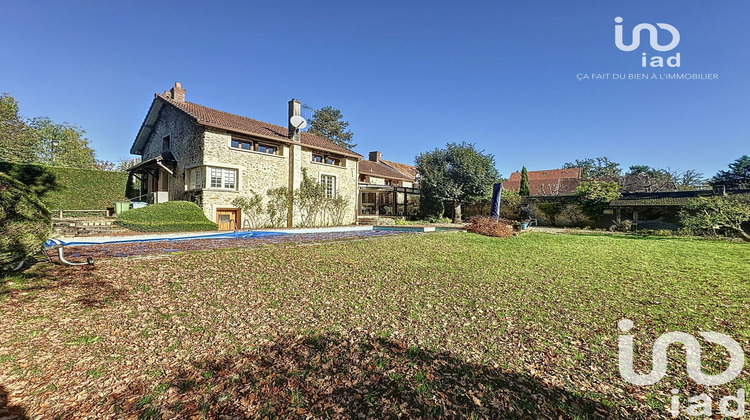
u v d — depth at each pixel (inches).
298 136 783.7
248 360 125.3
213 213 632.4
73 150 1200.8
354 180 933.2
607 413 95.6
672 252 417.7
